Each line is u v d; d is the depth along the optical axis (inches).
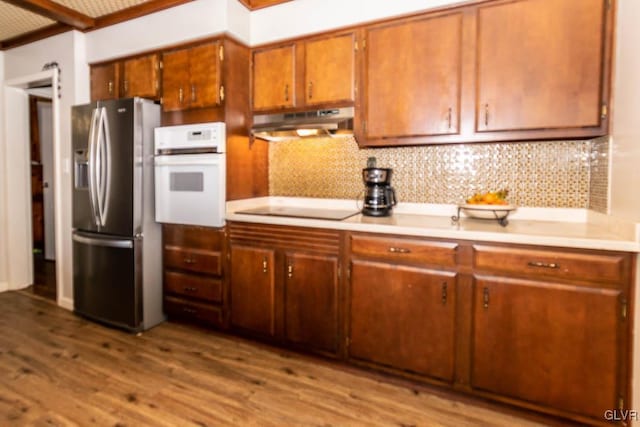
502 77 76.0
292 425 65.4
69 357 88.7
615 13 67.8
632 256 58.7
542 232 68.1
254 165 109.9
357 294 81.0
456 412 69.6
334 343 84.8
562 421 65.8
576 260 61.9
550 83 72.7
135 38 107.8
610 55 68.7
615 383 60.6
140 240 102.7
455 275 71.2
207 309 101.7
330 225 83.0
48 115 183.8
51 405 69.9
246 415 67.9
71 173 114.2
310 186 111.3
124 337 100.3
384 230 76.7
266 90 101.9
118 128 102.1
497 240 67.0
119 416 66.9
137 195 101.4
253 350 93.8
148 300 105.3
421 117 83.8
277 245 90.6
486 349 69.4
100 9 105.6
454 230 70.8
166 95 105.3
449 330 72.2
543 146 84.5
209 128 96.3
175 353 91.6
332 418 67.5
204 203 98.3
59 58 119.0
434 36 81.5
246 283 95.2
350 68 90.7
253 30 102.3
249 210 104.0
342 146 106.6
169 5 100.3
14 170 137.5
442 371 73.4
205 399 72.6
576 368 62.9
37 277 155.3
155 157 104.0
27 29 118.7
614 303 59.9
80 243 111.3
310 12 94.3
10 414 67.0
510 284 66.7
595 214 76.8
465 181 92.2
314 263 85.8
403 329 76.5
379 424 66.0
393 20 85.5
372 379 80.7
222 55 96.0
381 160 101.4
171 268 107.2
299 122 95.8
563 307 63.2
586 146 80.7
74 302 115.4
